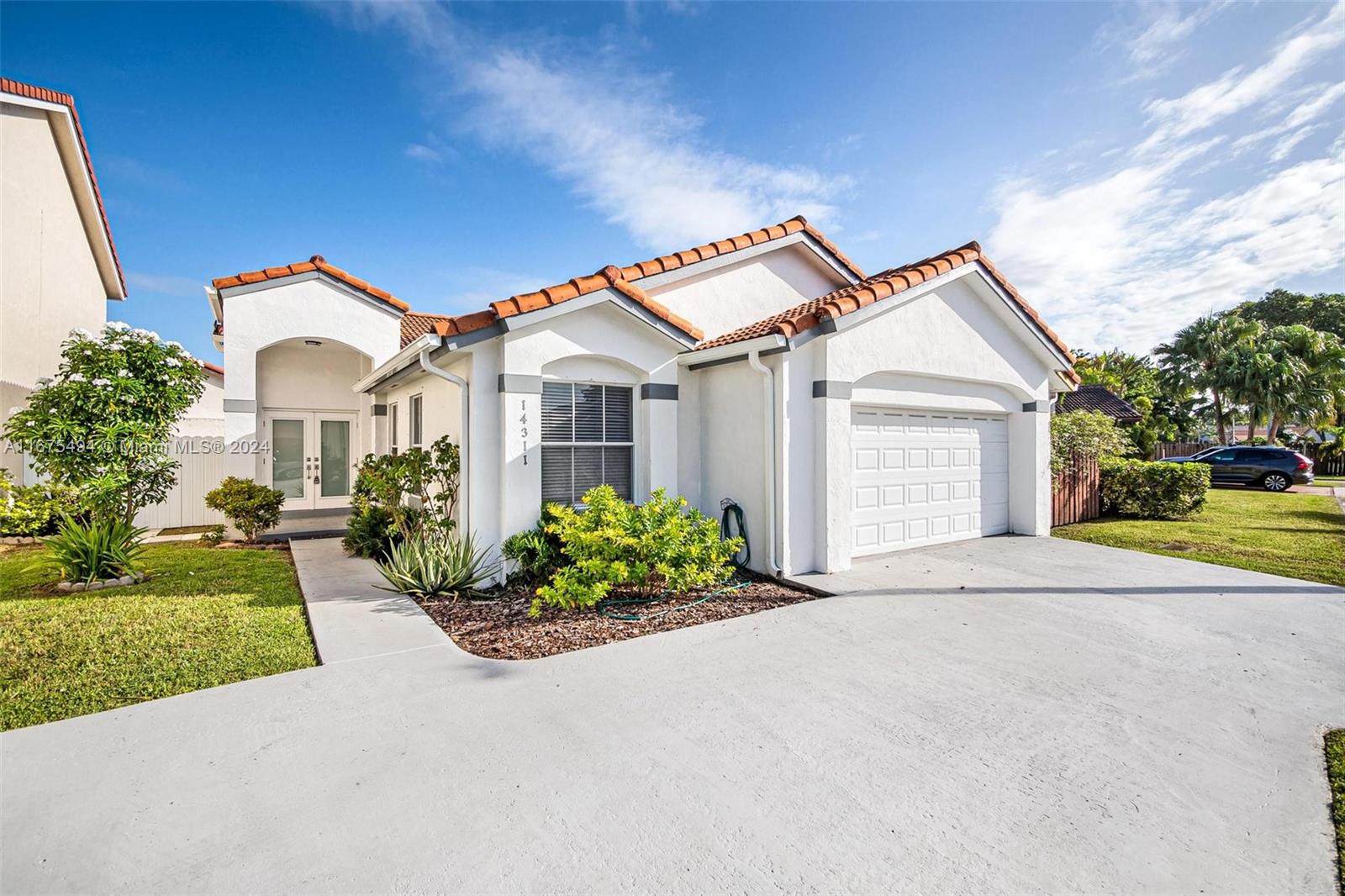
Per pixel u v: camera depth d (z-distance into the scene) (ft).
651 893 8.97
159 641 20.27
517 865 9.56
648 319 29.37
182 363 37.09
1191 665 18.30
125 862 9.57
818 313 28.86
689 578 24.25
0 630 21.27
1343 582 28.45
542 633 21.36
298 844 10.03
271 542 41.70
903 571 30.45
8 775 12.07
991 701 15.76
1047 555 34.55
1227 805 11.29
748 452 30.48
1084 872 9.46
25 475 43.62
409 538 30.60
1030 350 40.86
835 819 10.77
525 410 26.89
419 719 14.55
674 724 14.40
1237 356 118.73
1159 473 50.44
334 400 52.29
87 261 56.49
